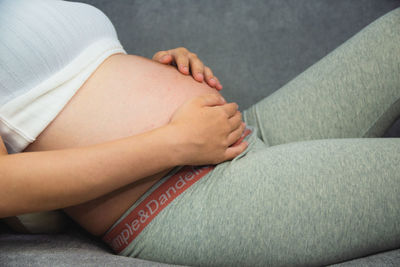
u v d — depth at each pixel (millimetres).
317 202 479
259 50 1242
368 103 679
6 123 490
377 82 668
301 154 526
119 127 542
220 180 522
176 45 1268
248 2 1323
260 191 498
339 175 488
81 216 551
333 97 707
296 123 742
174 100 590
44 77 520
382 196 472
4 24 509
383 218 470
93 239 645
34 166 403
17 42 503
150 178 521
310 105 730
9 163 398
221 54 1245
